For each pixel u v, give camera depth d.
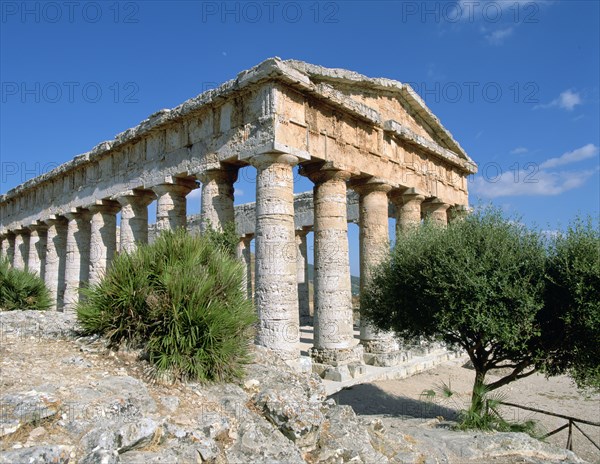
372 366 19.75
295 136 16.70
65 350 8.62
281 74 15.84
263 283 15.96
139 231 22.92
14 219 35.22
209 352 8.27
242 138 17.00
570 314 11.67
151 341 8.26
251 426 6.75
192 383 7.92
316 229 18.67
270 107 16.11
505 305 12.06
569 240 12.25
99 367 7.86
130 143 22.88
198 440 6.03
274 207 16.12
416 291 13.66
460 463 9.27
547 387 20.75
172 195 20.61
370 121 20.19
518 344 12.53
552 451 10.23
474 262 12.45
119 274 9.36
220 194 18.23
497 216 13.83
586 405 17.94
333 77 18.83
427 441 10.06
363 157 19.86
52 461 4.93
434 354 22.67
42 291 16.73
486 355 13.53
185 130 19.67
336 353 17.67
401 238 15.09
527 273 12.48
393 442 8.46
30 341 9.16
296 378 9.29
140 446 5.68
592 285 11.41
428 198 24.66
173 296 8.53
